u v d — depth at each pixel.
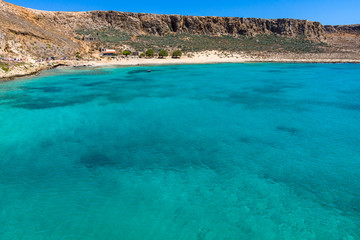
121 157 17.25
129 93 37.53
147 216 11.52
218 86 43.94
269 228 10.83
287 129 22.70
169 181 14.35
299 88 41.94
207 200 12.66
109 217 11.43
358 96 35.62
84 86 42.66
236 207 12.16
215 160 16.92
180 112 27.88
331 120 25.14
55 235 10.39
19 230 10.64
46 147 18.59
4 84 41.53
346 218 11.48
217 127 23.22
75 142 19.62
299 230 10.73
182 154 17.77
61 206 12.14
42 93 36.16
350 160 16.94
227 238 10.27
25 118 24.91
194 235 10.43
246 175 15.04
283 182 14.31
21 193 13.10
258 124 24.02
